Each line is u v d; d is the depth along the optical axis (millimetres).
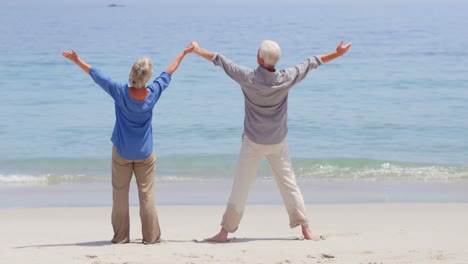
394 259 5992
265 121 6586
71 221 8688
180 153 15438
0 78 29578
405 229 7750
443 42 48906
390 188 11625
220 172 13328
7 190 11516
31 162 14469
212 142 16953
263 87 6445
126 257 6078
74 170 13703
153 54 41812
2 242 7105
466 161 14523
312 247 6547
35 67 33469
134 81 6344
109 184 12094
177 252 6285
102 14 166000
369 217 8906
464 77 29844
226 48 46688
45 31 69312
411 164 13852
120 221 6816
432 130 18406
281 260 5969
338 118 20391
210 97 24422
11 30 71375
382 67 34125
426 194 11062
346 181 12273
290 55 42188
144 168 6656
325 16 122562
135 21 102812
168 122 19750
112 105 22828
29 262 5914
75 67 33500
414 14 129125
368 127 18922
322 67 34062
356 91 26094
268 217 8852
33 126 19141
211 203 10320
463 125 19000
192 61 35969
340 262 5891
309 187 11703
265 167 12953
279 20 100812
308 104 23047
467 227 7879
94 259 6016
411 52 41938
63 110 21812
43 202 10469
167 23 92625
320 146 16484
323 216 8992
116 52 43438
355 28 71250
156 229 6797
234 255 6176
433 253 6227
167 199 10688
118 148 6492
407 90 26219
